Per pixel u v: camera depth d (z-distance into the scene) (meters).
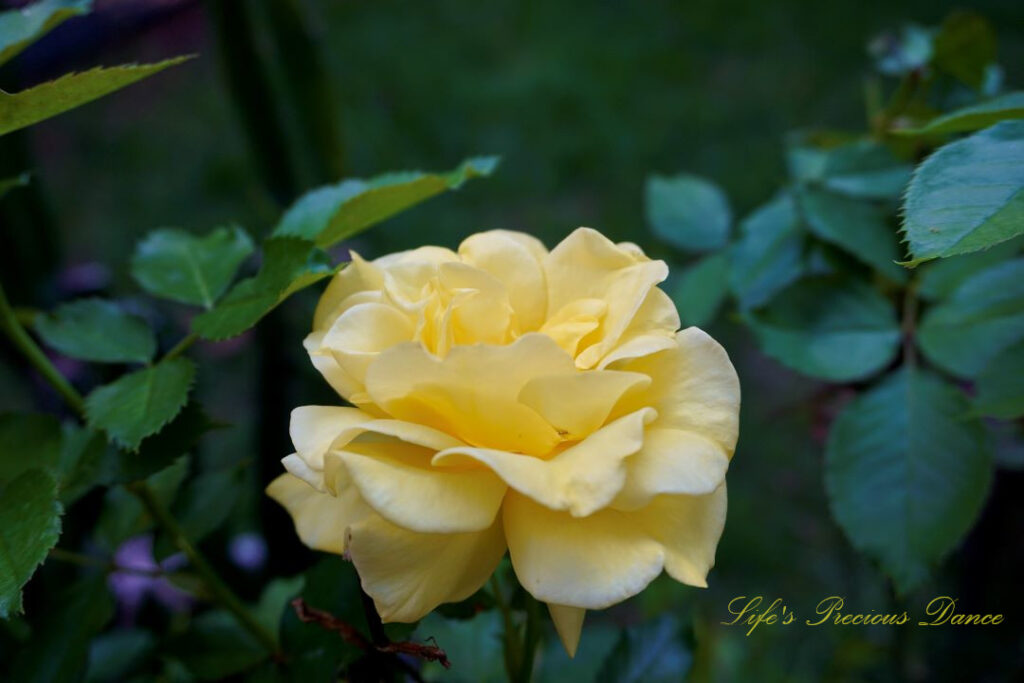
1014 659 0.46
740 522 0.73
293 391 0.46
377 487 0.25
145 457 0.30
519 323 0.28
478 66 1.34
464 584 0.26
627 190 1.09
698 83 1.26
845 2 1.37
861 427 0.35
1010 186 0.26
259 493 0.46
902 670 0.46
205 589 0.33
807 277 0.38
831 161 0.40
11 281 0.47
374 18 1.47
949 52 0.40
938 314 0.37
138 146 1.21
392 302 0.28
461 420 0.26
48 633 0.32
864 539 0.34
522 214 1.07
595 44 1.37
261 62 0.45
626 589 0.25
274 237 0.29
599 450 0.25
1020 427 0.42
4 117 0.28
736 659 0.49
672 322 0.27
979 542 0.48
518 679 0.31
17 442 0.31
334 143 0.47
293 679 0.31
